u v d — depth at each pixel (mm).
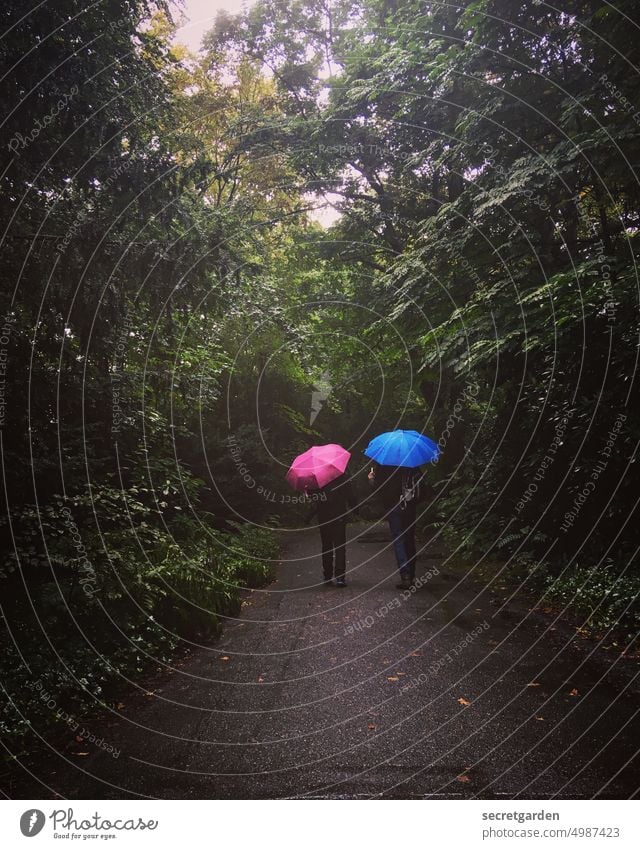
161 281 6180
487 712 4012
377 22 14109
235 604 7414
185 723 4117
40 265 5637
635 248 7191
